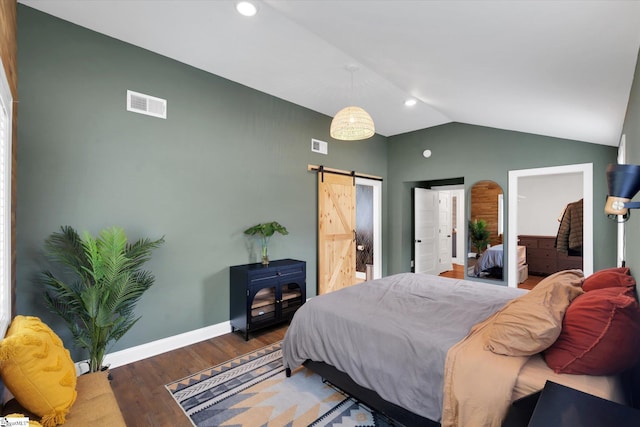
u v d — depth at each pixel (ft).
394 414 5.60
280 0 6.70
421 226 19.22
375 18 6.33
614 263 11.76
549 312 4.62
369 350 6.05
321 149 14.97
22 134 7.23
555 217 18.86
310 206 14.43
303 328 7.45
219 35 8.48
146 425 6.21
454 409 4.68
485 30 5.56
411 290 8.66
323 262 14.82
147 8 7.39
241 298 10.60
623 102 7.31
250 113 11.96
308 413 6.52
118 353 8.63
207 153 10.65
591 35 4.82
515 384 4.30
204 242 10.55
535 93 8.22
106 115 8.50
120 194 8.71
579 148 12.50
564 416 3.10
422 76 9.36
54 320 7.63
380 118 15.46
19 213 7.17
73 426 4.27
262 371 8.29
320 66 10.17
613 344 4.05
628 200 3.63
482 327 5.80
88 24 8.04
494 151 14.78
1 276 5.31
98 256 7.08
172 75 9.80
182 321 9.98
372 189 20.39
